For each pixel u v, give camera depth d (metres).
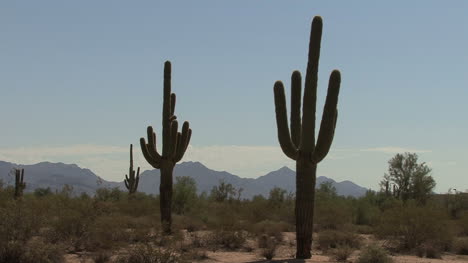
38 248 14.22
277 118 16.80
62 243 17.17
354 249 19.55
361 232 27.62
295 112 17.02
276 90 16.77
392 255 19.02
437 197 43.78
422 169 43.12
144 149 22.42
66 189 24.12
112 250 16.55
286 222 30.25
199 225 25.61
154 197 38.88
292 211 31.22
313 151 16.38
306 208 16.50
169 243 16.80
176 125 22.03
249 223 24.34
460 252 20.67
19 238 14.48
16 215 14.66
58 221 17.34
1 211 14.70
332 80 15.82
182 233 21.14
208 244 20.02
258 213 31.44
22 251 13.99
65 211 17.72
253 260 16.97
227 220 21.67
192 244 19.52
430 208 21.47
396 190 43.16
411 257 18.66
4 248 13.80
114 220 18.38
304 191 16.52
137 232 18.83
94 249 17.09
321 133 16.05
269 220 30.58
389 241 21.28
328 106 15.89
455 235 25.14
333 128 16.16
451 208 39.66
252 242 21.11
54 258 14.58
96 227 17.48
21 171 29.77
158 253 14.07
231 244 20.05
